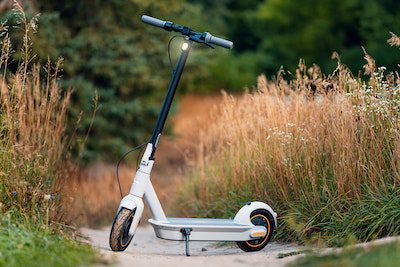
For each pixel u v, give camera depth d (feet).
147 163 24.67
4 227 22.84
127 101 52.70
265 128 29.89
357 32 94.27
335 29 94.94
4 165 25.61
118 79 51.01
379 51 86.53
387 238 23.26
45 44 43.93
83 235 27.91
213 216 32.65
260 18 98.78
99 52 50.47
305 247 25.07
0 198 24.93
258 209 25.67
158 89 54.70
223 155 34.19
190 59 57.00
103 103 50.39
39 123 28.04
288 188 28.30
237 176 31.50
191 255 25.62
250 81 90.22
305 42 93.71
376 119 26.73
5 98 26.71
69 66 48.11
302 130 28.48
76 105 48.08
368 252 20.45
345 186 26.30
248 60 94.68
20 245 20.86
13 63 39.81
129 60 51.19
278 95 31.40
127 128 52.95
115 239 23.93
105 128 50.29
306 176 27.63
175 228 24.40
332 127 27.50
